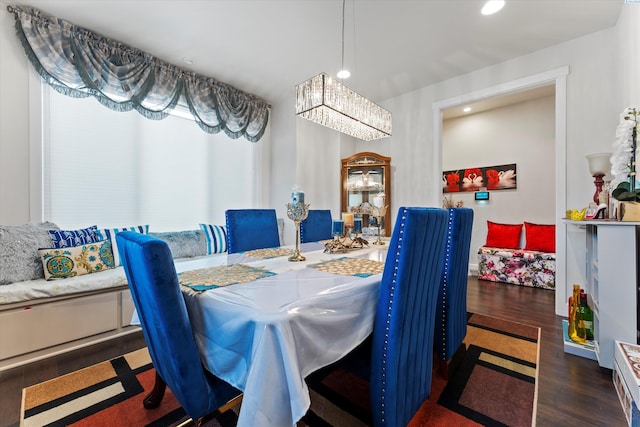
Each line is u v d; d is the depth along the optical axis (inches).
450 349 63.0
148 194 124.8
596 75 100.7
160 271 32.8
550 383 62.1
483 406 55.1
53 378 65.7
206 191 144.5
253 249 87.7
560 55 107.8
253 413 30.1
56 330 76.4
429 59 119.6
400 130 156.8
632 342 64.3
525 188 167.0
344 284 45.2
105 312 84.7
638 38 76.5
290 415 31.3
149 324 38.8
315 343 36.4
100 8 88.6
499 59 119.5
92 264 90.4
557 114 108.0
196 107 129.5
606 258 67.4
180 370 35.4
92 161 108.8
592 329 77.2
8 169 88.8
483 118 181.2
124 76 105.9
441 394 58.9
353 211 135.9
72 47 94.2
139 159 122.0
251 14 91.7
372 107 103.3
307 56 117.1
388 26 97.6
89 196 108.1
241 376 35.0
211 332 39.4
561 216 105.3
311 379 64.2
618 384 57.9
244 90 149.2
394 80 138.7
